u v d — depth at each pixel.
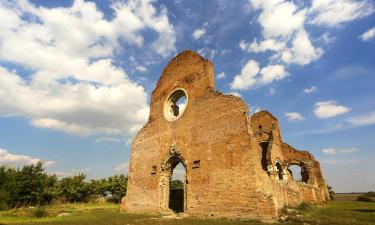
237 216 16.62
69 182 48.41
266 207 15.47
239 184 17.11
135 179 25.42
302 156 30.52
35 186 39.81
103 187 49.62
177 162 23.03
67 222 16.83
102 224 15.67
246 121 17.95
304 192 24.86
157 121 25.14
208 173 19.14
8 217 20.91
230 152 18.22
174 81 24.86
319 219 14.71
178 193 26.66
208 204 18.47
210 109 20.55
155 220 17.41
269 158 28.00
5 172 38.56
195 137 20.95
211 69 22.22
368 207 22.83
